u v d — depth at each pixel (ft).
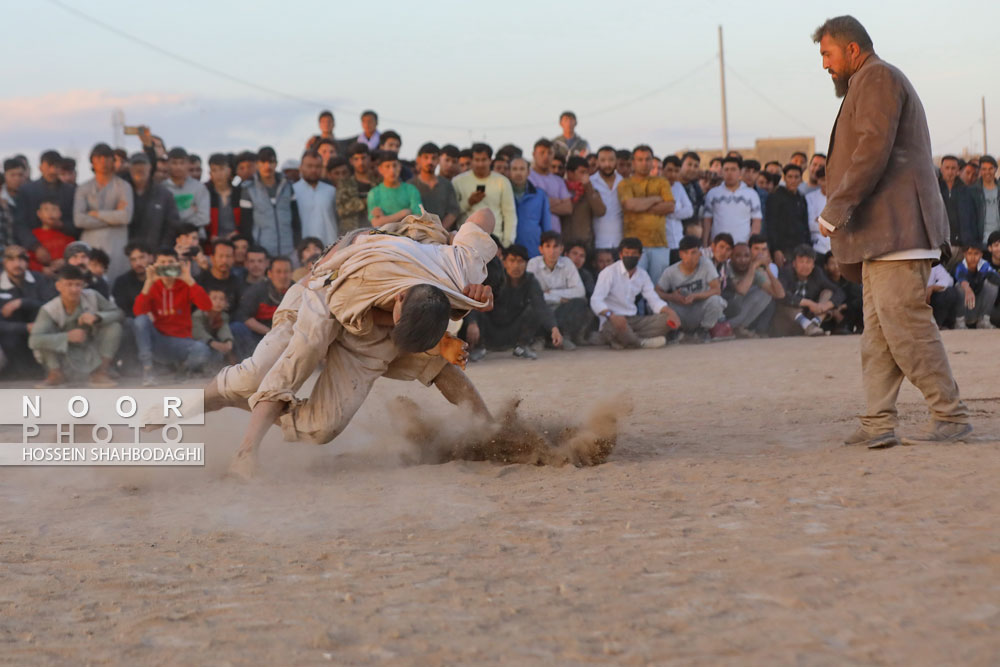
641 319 41.06
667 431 20.07
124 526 12.76
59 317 32.99
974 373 27.84
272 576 10.05
